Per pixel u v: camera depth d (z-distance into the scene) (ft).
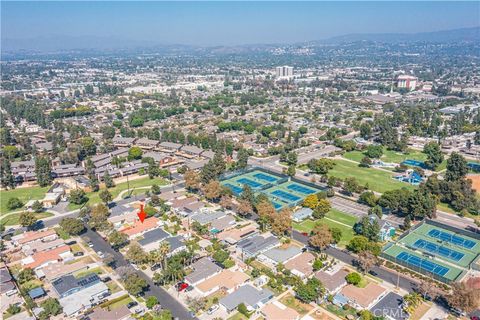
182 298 561.43
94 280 595.47
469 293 501.15
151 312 525.34
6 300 559.79
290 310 523.29
